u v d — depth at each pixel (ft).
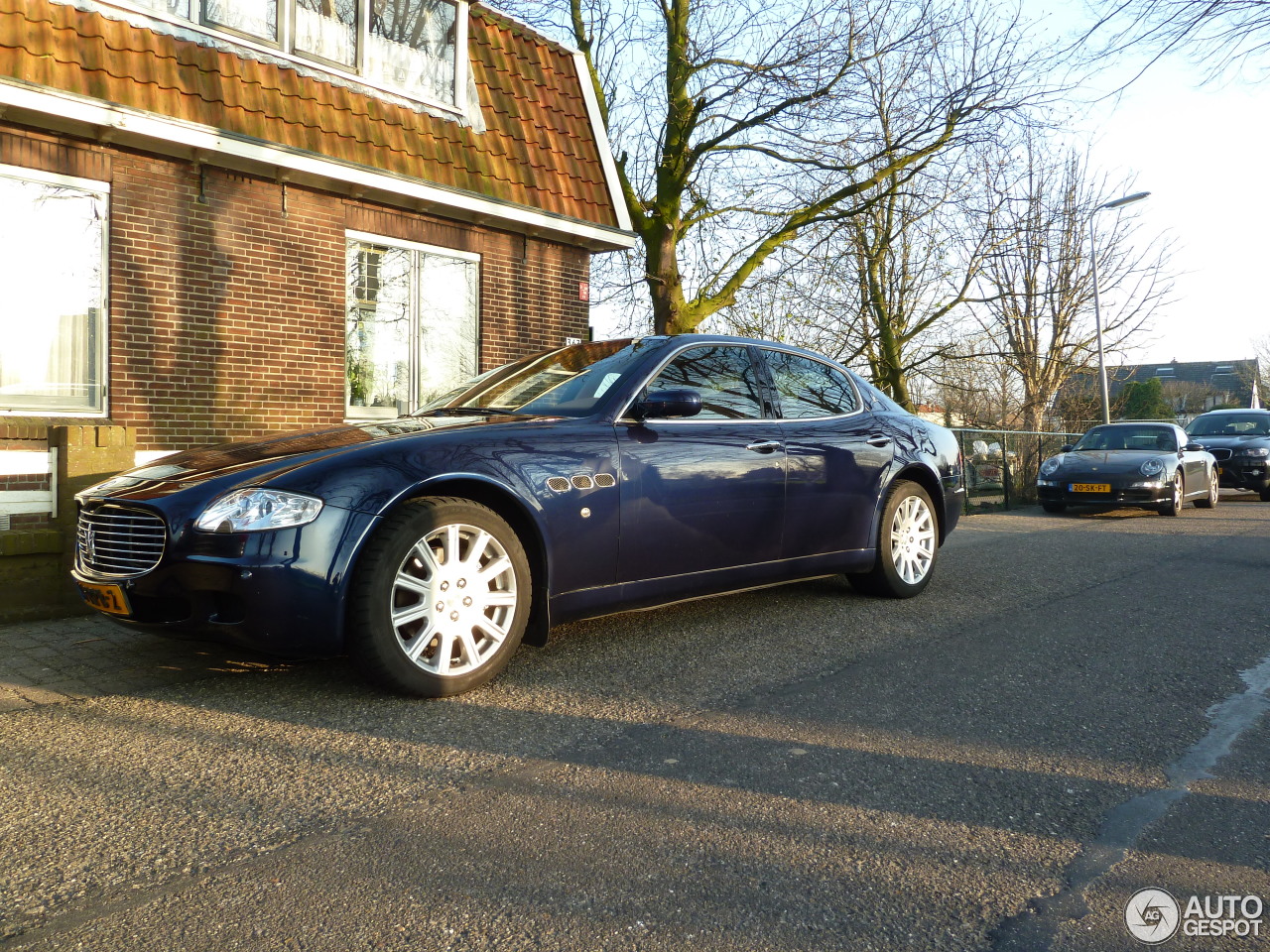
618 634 14.71
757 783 8.57
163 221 20.56
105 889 6.58
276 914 6.21
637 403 13.41
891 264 60.64
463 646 11.24
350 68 24.53
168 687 11.69
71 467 16.92
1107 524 35.73
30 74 17.78
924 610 16.76
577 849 7.21
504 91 28.53
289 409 22.88
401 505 10.84
